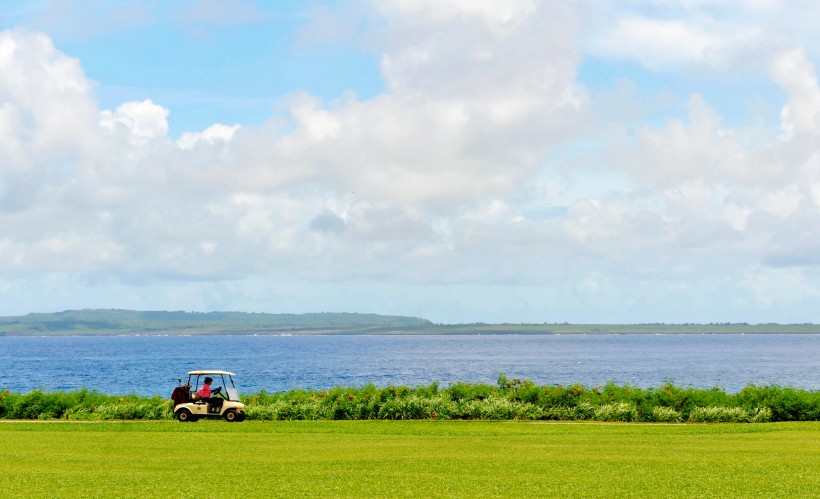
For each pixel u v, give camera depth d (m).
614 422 28.77
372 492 14.40
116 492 14.38
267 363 123.31
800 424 27.39
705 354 161.75
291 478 15.88
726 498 13.86
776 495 14.10
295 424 27.78
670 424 27.89
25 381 80.81
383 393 31.48
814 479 15.70
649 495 14.12
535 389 30.86
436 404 30.48
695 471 16.70
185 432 25.14
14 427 26.67
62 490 14.55
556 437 23.47
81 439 22.98
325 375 87.31
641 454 19.45
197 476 16.12
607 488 14.77
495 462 18.06
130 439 23.00
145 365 119.94
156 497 13.92
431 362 123.19
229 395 29.45
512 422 28.66
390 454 19.59
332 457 19.02
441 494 14.21
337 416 30.39
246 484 15.20
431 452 19.95
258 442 22.30
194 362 130.00
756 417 28.72
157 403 31.19
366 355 161.00
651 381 75.19
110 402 31.50
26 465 17.69
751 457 18.86
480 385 32.62
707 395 30.12
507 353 170.38
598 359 134.62
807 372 91.31
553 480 15.63
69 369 107.25
